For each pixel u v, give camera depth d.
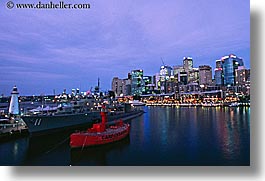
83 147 24.56
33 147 26.44
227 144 27.75
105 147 26.44
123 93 124.62
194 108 126.31
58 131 36.81
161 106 163.00
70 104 50.06
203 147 26.30
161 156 22.55
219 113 80.38
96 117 46.56
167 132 38.22
